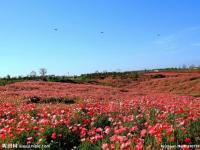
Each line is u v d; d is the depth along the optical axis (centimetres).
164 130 994
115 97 2836
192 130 1067
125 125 1198
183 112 1344
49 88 3712
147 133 1017
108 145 923
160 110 1555
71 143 1088
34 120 1195
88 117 1356
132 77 6981
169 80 6072
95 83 6325
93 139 1012
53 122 1192
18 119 1345
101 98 2728
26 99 2570
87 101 2369
